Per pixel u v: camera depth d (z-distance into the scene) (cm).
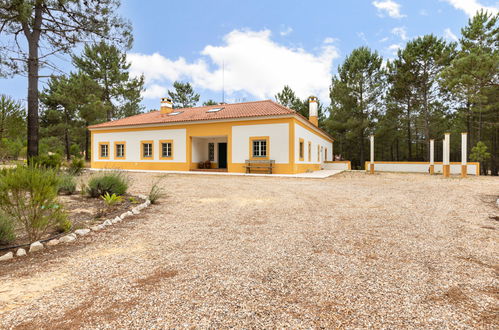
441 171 1842
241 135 1680
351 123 2492
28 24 1052
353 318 180
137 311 189
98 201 609
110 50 1252
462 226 426
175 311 189
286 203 639
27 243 338
